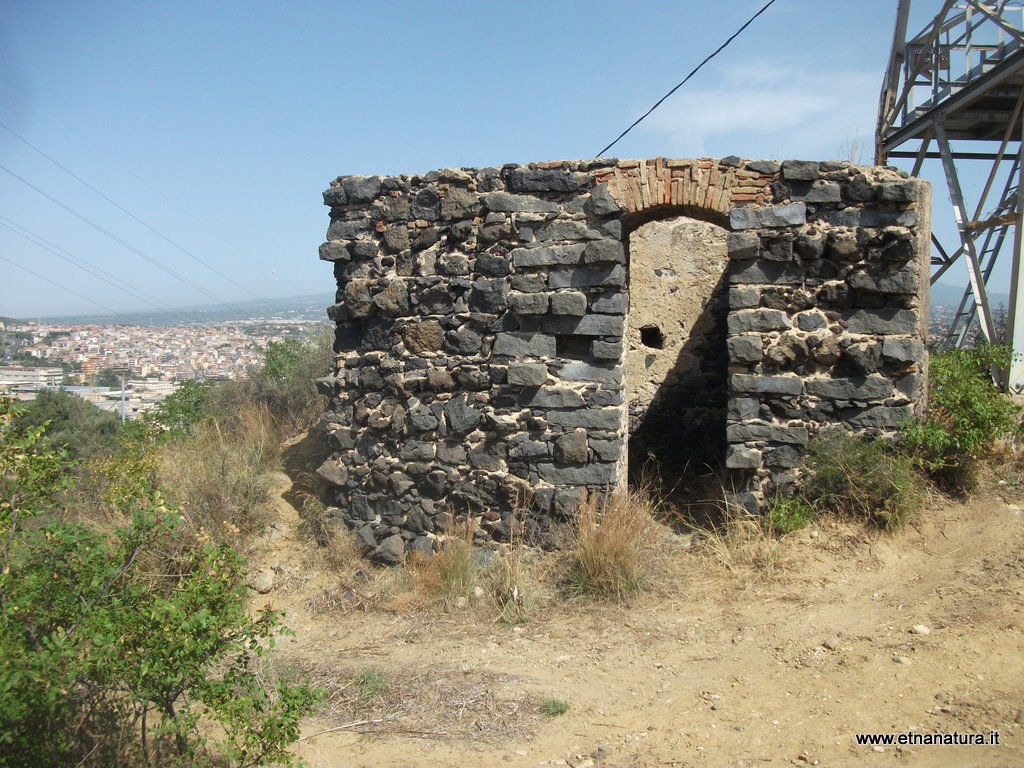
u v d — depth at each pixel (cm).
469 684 466
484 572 621
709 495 730
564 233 643
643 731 405
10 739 284
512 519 644
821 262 626
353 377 705
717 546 611
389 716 436
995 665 421
